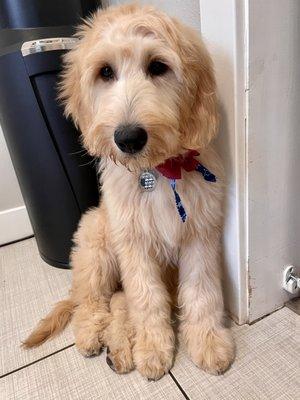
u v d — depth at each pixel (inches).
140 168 26.0
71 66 29.6
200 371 29.3
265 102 26.4
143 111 23.2
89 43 25.6
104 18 25.5
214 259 31.4
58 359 32.2
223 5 23.7
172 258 33.1
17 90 36.4
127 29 23.9
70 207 42.1
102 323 33.4
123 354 30.0
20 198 54.6
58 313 35.5
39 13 36.3
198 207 29.1
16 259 50.1
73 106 29.6
